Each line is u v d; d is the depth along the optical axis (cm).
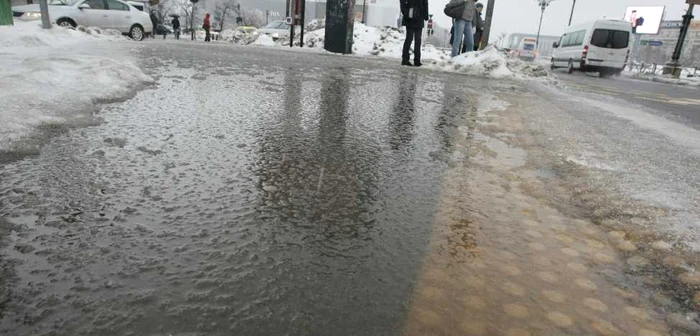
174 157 220
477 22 1442
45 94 303
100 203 162
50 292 109
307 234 151
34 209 153
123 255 128
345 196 187
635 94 848
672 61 2334
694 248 153
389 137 297
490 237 157
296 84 519
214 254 133
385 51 1641
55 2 1464
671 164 265
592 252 149
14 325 97
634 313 117
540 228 167
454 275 131
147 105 333
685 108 641
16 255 124
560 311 116
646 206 190
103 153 216
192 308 107
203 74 543
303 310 110
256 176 203
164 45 1076
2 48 743
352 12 1403
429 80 704
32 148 211
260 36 2162
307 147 257
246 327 102
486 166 244
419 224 164
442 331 105
